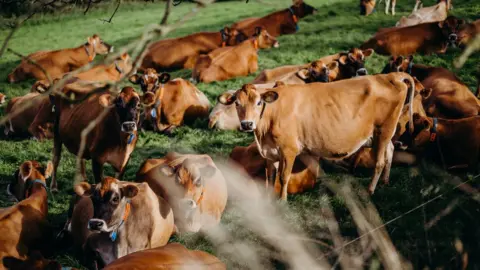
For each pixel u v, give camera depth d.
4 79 19.02
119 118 8.70
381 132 8.86
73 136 9.37
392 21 20.73
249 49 16.83
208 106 13.75
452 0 22.41
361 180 9.23
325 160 9.87
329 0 26.48
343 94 8.86
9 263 6.68
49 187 9.99
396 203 8.12
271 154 8.98
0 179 10.40
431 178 8.89
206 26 24.84
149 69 12.62
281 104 8.82
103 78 15.77
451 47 16.70
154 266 5.17
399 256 4.85
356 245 6.56
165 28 3.03
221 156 10.76
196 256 5.78
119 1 4.40
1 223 6.98
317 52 17.80
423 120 9.34
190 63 19.09
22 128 13.23
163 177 8.02
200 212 8.03
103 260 7.05
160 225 7.15
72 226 7.64
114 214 6.56
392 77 8.93
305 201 8.77
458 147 9.30
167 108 12.80
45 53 19.28
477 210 4.36
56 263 6.13
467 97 11.68
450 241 4.35
